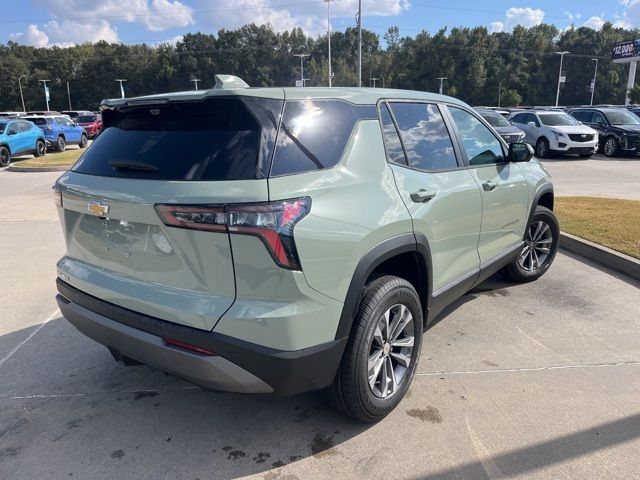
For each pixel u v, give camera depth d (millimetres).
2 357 3809
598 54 99000
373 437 2891
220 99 2480
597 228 6867
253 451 2787
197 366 2414
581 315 4488
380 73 108125
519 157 4305
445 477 2578
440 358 3750
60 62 111438
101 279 2777
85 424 3031
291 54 114688
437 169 3467
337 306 2537
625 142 17719
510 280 5277
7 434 2936
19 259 6238
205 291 2398
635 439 2842
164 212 2355
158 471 2637
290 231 2303
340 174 2650
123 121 2934
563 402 3193
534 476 2572
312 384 2555
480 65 96562
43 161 17703
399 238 2895
